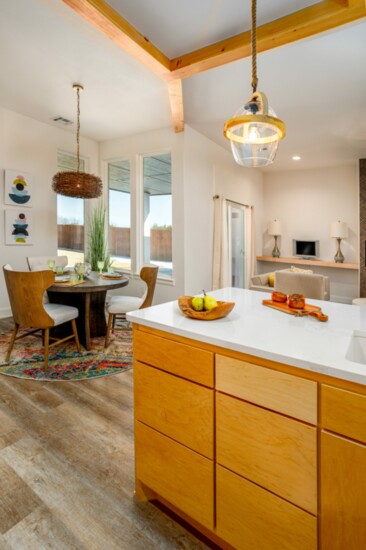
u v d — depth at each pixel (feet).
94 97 12.85
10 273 9.09
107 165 18.98
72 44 9.28
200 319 4.86
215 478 4.10
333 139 16.70
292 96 11.94
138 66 10.44
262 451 3.66
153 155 16.89
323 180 22.97
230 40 8.59
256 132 5.43
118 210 18.81
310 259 23.47
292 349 3.59
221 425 3.99
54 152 16.51
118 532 4.38
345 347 3.70
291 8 7.57
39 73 10.98
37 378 8.87
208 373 4.07
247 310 5.68
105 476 5.38
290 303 5.64
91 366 9.67
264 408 3.61
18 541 4.19
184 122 14.89
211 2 7.45
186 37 8.64
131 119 15.10
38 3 7.63
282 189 24.62
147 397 4.79
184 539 4.31
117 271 18.69
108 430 6.63
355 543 3.10
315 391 3.25
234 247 20.93
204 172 16.98
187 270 15.80
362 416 2.97
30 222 15.72
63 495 4.96
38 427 6.68
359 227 20.24
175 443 4.49
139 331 4.89
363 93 11.73
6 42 9.21
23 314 9.36
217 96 12.10
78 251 18.44
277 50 9.04
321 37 8.38
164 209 16.70
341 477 3.13
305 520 3.40
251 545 3.83
